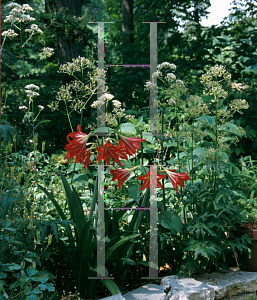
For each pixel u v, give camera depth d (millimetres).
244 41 6273
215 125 2723
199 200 2805
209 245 2572
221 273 2840
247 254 2867
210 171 2832
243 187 3777
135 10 11266
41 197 2771
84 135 2145
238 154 5113
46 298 2158
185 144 3707
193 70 6391
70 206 2449
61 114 7113
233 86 5793
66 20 5891
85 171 3223
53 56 9172
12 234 2158
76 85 2633
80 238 2268
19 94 6883
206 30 6418
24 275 1971
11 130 2354
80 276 2383
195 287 2461
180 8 9094
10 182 2080
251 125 5426
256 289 2748
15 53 5812
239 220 2869
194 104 2908
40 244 2260
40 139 7008
